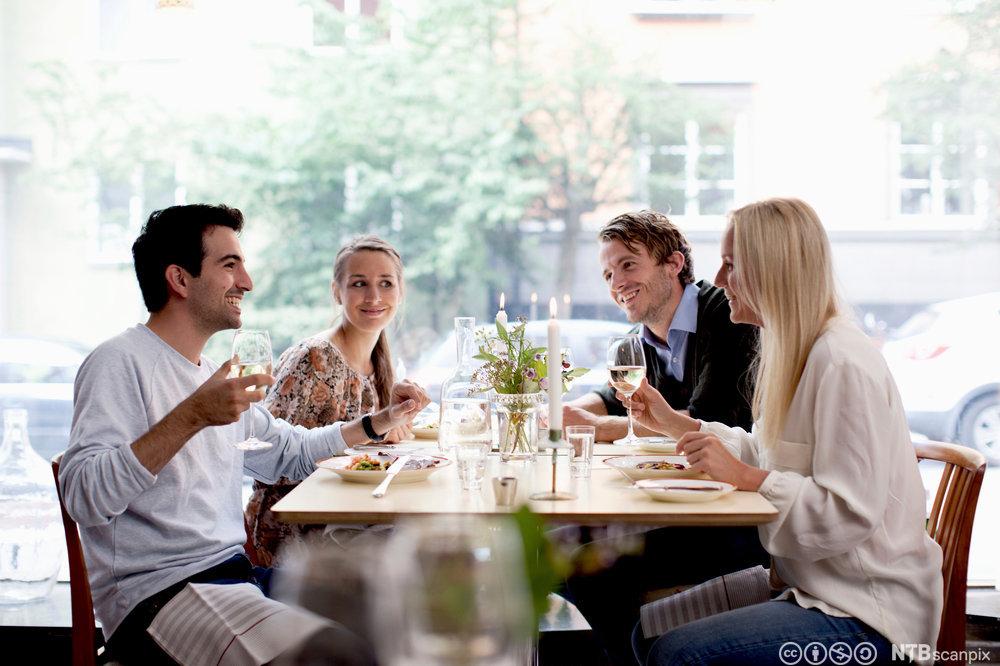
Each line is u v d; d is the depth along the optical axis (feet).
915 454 5.54
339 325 8.59
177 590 5.34
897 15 27.50
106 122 29.17
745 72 29.73
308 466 6.86
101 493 4.99
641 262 8.56
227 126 30.07
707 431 6.54
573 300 31.65
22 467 10.48
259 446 5.70
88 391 5.34
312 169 30.68
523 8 30.76
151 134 29.48
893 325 28.12
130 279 29.01
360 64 30.71
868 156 28.27
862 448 4.92
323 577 5.15
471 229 31.30
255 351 5.85
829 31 28.45
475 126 30.99
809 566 5.07
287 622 4.80
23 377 18.20
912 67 27.37
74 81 28.91
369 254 8.46
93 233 28.91
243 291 5.92
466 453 5.33
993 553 12.28
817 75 28.76
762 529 5.03
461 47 30.81
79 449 5.15
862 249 28.30
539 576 1.81
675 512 4.63
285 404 7.77
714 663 4.80
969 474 5.60
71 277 28.78
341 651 4.66
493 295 31.71
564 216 31.37
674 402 8.87
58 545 10.53
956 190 27.66
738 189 30.25
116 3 29.01
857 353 5.13
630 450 6.97
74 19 28.81
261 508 7.35
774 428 5.42
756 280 5.44
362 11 31.12
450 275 31.50
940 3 27.07
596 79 30.68
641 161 30.81
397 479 5.49
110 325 28.96
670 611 6.03
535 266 31.55
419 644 1.79
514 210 31.14
